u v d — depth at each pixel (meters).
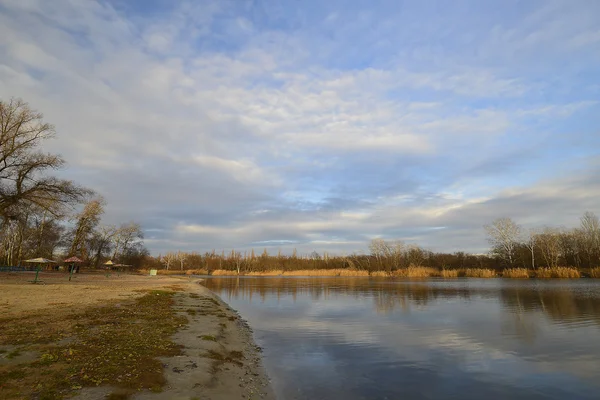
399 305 28.38
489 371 11.21
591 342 14.92
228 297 36.97
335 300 33.09
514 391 9.53
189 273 119.62
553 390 9.58
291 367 11.58
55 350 9.56
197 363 9.84
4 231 42.19
